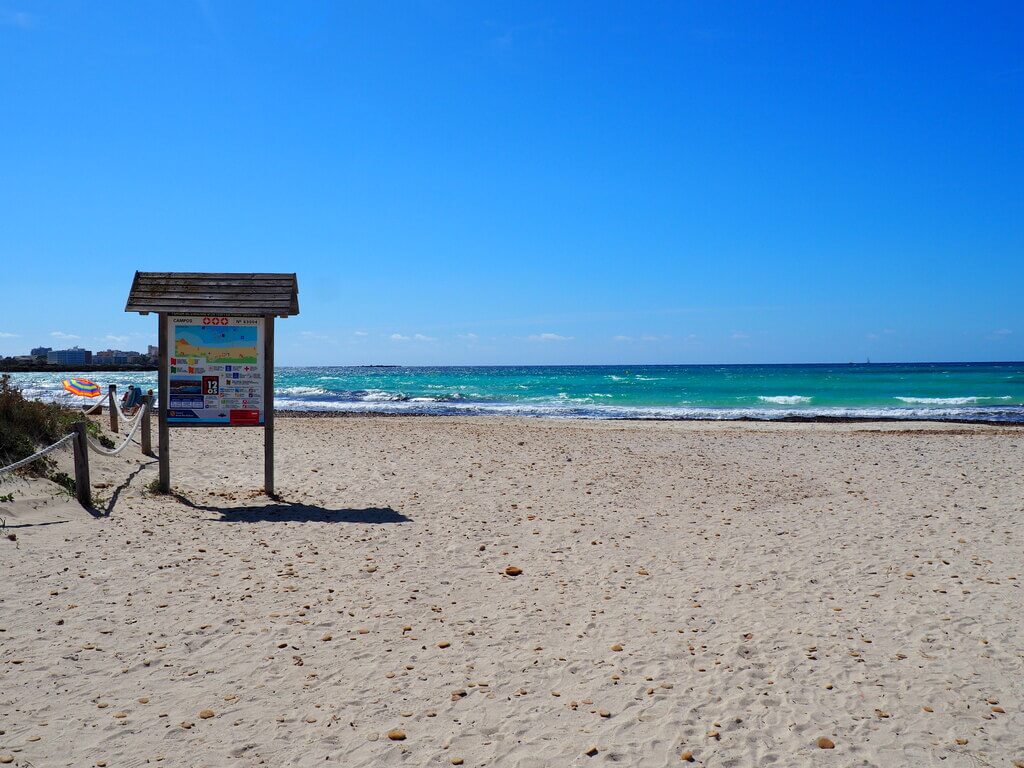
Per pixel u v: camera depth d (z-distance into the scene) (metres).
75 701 4.64
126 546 8.03
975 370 121.62
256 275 11.27
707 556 8.69
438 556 8.40
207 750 4.14
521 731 4.50
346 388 68.31
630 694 5.02
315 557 8.12
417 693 4.96
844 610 6.79
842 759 4.24
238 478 13.02
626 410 40.09
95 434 13.95
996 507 11.66
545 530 9.82
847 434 24.36
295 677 5.13
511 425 27.06
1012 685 5.22
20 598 6.32
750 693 5.05
